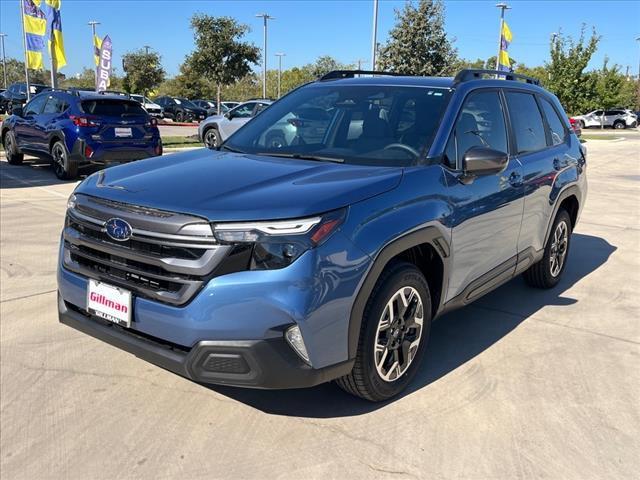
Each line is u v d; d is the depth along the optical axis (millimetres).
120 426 3062
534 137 4844
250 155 3803
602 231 8312
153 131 12062
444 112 3781
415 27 22828
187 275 2721
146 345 2898
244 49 33906
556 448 2984
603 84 51438
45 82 69250
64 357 3805
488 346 4203
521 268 4691
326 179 3115
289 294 2652
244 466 2768
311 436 3014
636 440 3078
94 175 3521
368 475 2729
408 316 3350
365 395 3211
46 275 5430
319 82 4723
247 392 3430
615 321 4762
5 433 2980
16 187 10453
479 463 2840
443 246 3453
